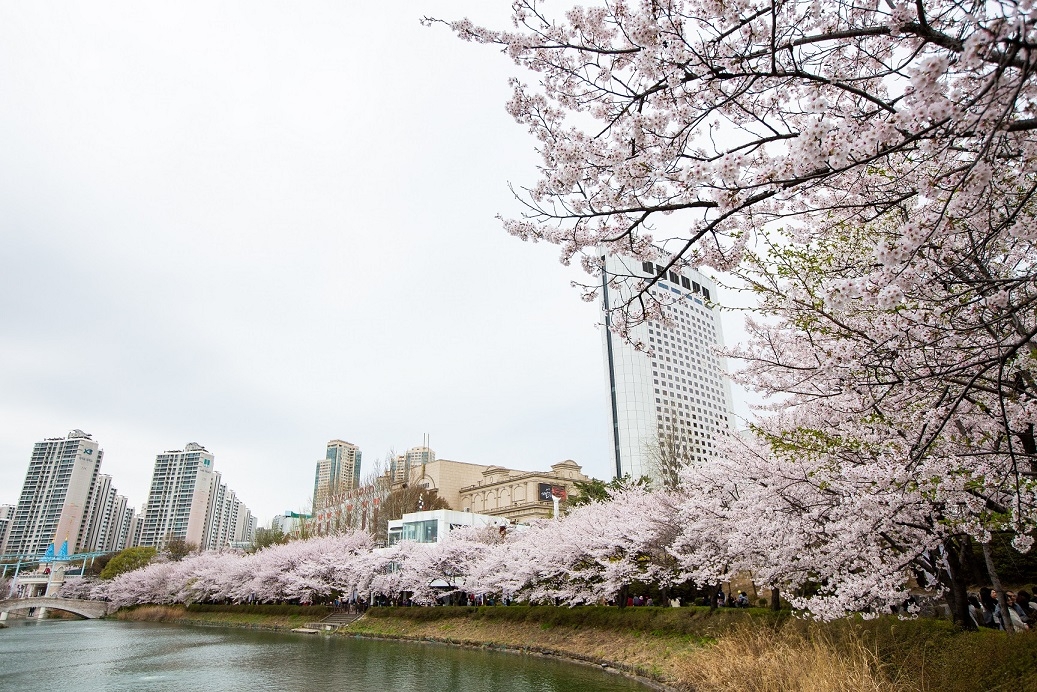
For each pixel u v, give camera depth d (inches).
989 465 312.2
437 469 3545.8
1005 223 206.4
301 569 1809.8
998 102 166.1
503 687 765.3
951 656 386.0
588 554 1047.0
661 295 259.8
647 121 199.2
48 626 2113.7
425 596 1504.7
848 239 333.4
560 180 218.4
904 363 275.9
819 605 475.2
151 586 2500.0
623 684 729.0
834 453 394.0
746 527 624.1
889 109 177.8
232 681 883.4
